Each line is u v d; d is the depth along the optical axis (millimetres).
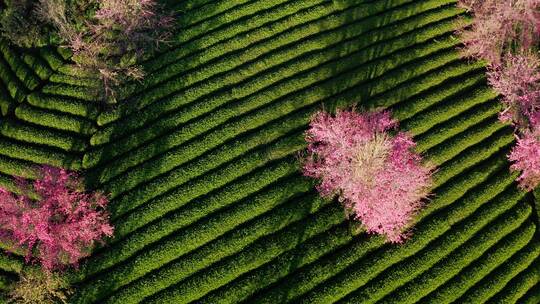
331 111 28250
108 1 27547
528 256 25734
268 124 28094
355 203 25641
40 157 27531
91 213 24344
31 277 24891
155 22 29109
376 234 25844
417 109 28328
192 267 25172
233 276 25031
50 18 29000
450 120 28375
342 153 23625
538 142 24719
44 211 23766
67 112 28641
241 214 26031
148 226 26031
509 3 26438
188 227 25984
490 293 25016
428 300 24906
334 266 25141
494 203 26719
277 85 28922
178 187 26766
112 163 27375
